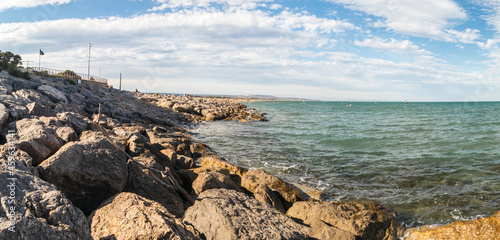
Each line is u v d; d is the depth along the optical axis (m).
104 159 8.22
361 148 22.19
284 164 17.16
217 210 6.94
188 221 7.36
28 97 17.17
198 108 50.12
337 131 32.66
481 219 7.76
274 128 35.34
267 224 6.74
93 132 11.81
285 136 28.27
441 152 20.39
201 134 28.67
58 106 18.66
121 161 8.59
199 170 12.23
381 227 8.74
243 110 72.75
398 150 21.34
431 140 25.77
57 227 4.91
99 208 6.91
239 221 6.61
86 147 8.21
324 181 14.12
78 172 7.53
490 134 29.34
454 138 26.84
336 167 16.55
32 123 9.81
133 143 11.31
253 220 6.78
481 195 12.07
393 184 13.63
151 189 8.95
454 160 17.92
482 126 37.25
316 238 7.69
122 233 5.84
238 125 38.22
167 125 28.72
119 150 8.87
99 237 5.97
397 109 96.38
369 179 14.38
